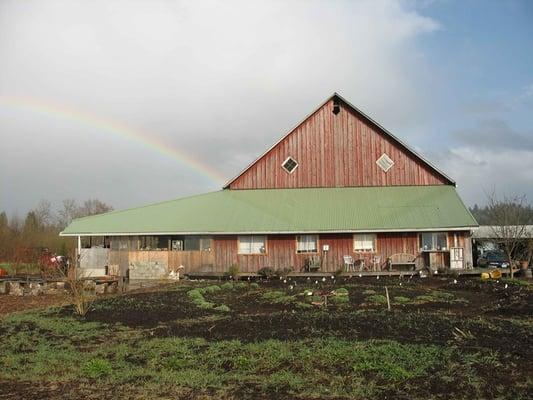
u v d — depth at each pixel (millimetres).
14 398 9203
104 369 10742
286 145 37938
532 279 29328
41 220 81062
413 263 32750
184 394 9188
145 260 34594
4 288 27562
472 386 8977
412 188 36781
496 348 11102
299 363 10641
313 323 14383
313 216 34000
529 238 33906
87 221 36188
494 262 39156
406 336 12500
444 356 10555
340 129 37719
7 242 49156
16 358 12008
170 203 37719
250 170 38156
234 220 34188
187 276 33688
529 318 15711
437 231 32469
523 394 8555
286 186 37719
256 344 12133
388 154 37375
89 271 32406
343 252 33281
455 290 24062
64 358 11945
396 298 20203
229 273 32031
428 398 8594
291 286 25203
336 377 9734
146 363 11297
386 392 8914
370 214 33750
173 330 14461
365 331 13164
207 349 12039
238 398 8922
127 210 37375
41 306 22203
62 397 9188
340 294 21328
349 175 37406
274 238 33688
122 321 16531
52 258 32125
